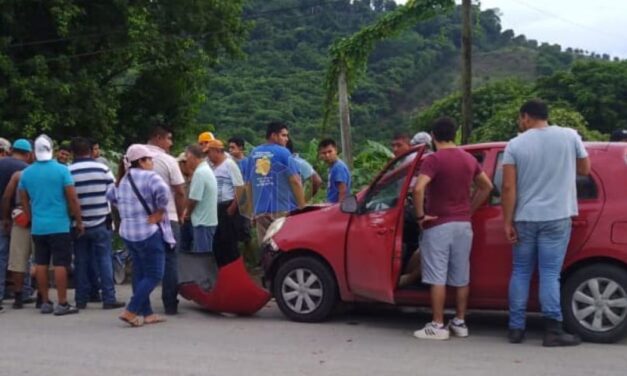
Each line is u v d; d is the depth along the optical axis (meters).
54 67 24.77
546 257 7.06
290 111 34.00
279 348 7.20
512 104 32.28
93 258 9.71
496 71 49.47
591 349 7.00
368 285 7.84
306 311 8.32
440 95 40.56
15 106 23.48
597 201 7.23
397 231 7.56
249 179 10.00
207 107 34.81
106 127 25.44
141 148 8.23
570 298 7.25
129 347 7.27
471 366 6.48
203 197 9.00
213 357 6.87
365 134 36.72
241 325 8.27
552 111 25.45
